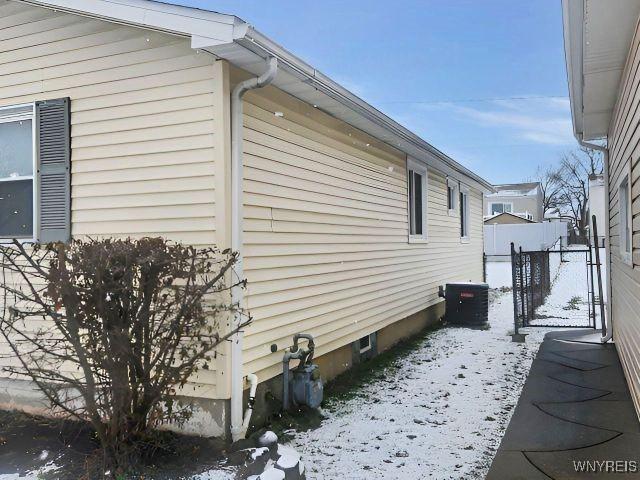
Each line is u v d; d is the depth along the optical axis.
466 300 10.55
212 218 4.36
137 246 3.73
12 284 4.80
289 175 5.46
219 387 4.28
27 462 3.85
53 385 4.56
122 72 4.70
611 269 8.34
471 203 14.47
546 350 7.99
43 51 5.04
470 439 4.57
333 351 6.50
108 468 3.61
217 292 4.12
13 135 5.25
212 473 3.60
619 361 7.07
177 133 4.49
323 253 6.18
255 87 4.40
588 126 8.20
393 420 5.10
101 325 3.53
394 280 8.62
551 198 56.50
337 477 3.86
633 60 4.73
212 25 4.02
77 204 4.86
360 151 7.33
